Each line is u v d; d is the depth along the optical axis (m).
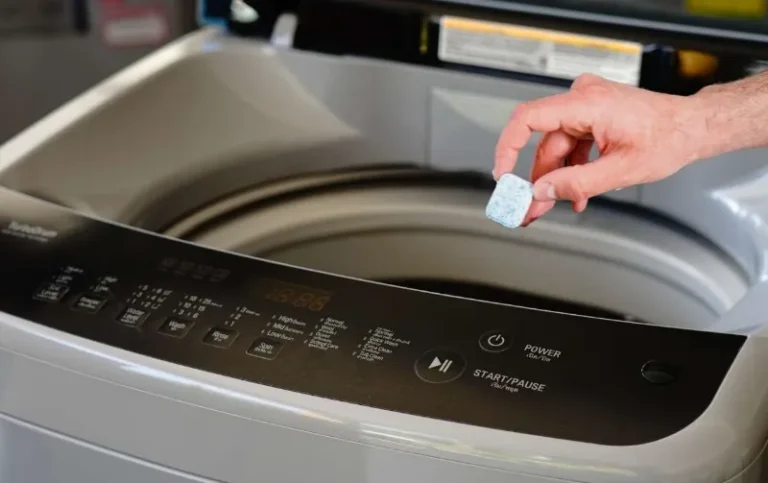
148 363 0.69
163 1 1.57
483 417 0.64
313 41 1.05
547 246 0.99
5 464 0.79
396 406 0.65
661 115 0.78
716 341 0.69
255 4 1.06
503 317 0.72
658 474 0.61
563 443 0.62
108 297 0.75
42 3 1.56
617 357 0.68
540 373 0.67
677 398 0.65
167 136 0.99
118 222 0.90
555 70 0.98
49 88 1.60
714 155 0.81
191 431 0.69
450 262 1.03
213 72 1.05
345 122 1.05
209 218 1.01
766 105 0.79
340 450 0.66
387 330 0.71
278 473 0.68
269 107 1.05
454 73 1.01
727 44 0.92
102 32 1.57
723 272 0.92
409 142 1.04
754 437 0.64
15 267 0.78
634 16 0.95
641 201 0.97
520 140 0.79
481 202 1.03
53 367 0.72
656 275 0.95
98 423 0.72
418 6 1.01
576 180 0.76
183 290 0.75
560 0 0.97
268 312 0.73
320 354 0.69
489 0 0.99
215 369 0.68
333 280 0.76
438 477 0.64
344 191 1.05
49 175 0.90
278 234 1.02
